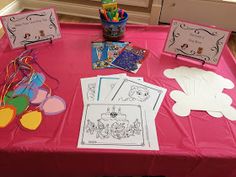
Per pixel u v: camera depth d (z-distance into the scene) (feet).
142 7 8.34
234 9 7.63
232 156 2.53
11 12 8.69
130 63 3.74
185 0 7.75
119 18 4.15
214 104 3.11
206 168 2.69
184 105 3.08
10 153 2.56
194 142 2.66
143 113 2.95
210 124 2.87
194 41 3.72
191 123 2.87
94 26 4.54
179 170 2.78
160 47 4.13
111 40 4.23
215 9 7.77
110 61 3.76
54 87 3.26
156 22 8.55
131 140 2.65
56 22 4.02
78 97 3.13
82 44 4.13
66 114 2.91
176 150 2.57
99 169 2.83
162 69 3.67
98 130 2.74
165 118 2.91
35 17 3.83
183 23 3.66
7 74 3.44
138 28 4.54
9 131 2.71
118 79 3.43
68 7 8.89
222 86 3.41
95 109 2.97
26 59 3.72
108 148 2.56
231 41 7.94
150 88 3.31
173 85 3.38
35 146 2.55
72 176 2.99
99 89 3.25
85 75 3.49
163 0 7.93
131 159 2.61
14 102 3.02
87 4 8.69
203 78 3.53
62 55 3.87
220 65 3.80
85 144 2.59
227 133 2.78
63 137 2.66
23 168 2.84
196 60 3.86
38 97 3.11
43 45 4.06
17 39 3.87
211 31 3.55
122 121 2.85
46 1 8.94
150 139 2.67
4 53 3.84
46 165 2.76
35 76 3.42
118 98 3.13
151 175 2.92
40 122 2.81
